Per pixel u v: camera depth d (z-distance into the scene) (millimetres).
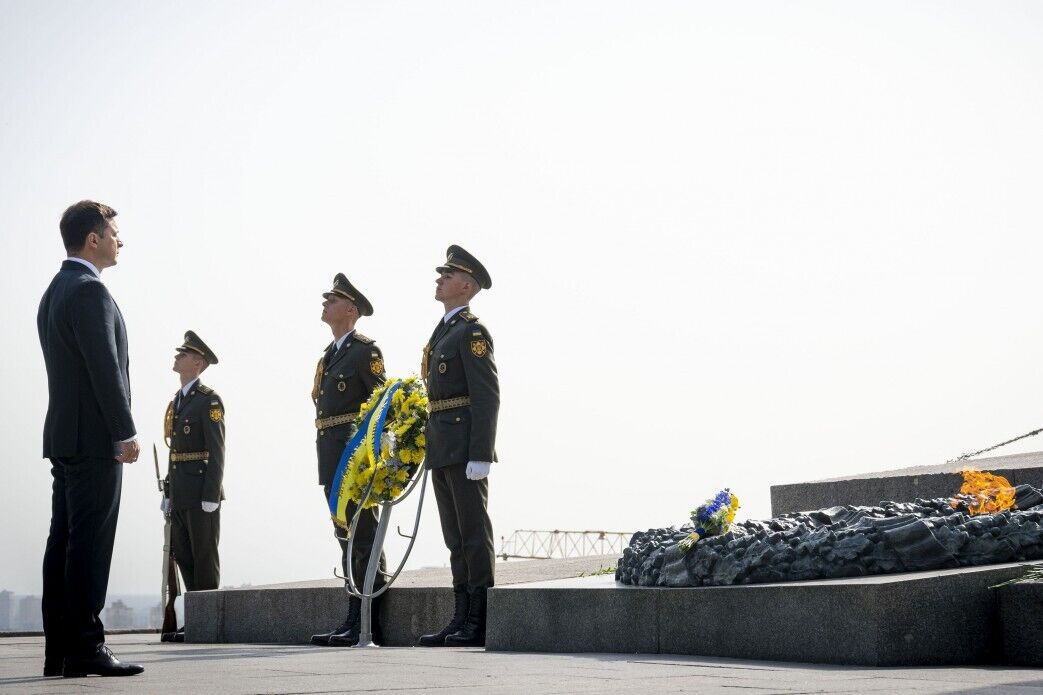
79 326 5324
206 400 11578
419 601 8656
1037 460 10414
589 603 6367
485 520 8062
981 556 5594
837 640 5094
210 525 11516
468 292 8406
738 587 5609
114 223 5754
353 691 3934
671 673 4617
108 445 5332
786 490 10633
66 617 5172
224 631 10508
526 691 3891
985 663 5121
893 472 10906
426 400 8414
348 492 8438
